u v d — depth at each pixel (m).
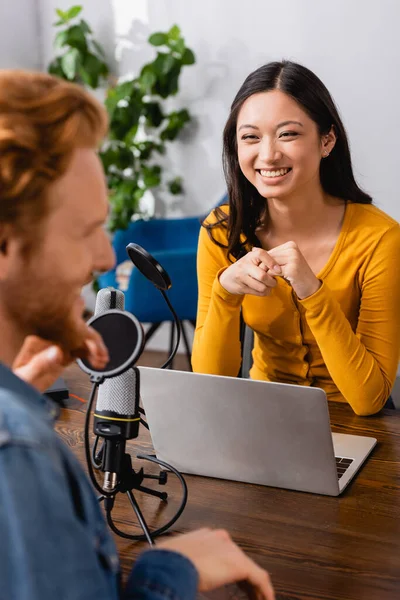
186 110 4.07
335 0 3.61
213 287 1.79
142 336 0.98
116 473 1.14
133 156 4.11
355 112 3.69
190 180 4.22
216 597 0.93
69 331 0.70
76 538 0.55
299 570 1.02
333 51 3.67
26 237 0.61
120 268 3.84
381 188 3.72
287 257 1.66
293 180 1.74
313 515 1.18
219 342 1.82
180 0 4.01
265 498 1.25
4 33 4.39
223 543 0.76
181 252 3.55
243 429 1.26
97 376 0.99
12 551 0.52
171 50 3.87
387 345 1.77
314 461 1.23
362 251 1.80
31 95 0.61
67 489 0.58
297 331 1.86
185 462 1.35
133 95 4.00
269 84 1.70
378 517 1.17
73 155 0.62
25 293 0.64
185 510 1.21
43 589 0.52
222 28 3.92
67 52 4.13
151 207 4.38
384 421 1.60
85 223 0.64
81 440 1.48
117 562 0.66
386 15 3.51
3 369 0.64
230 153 1.84
